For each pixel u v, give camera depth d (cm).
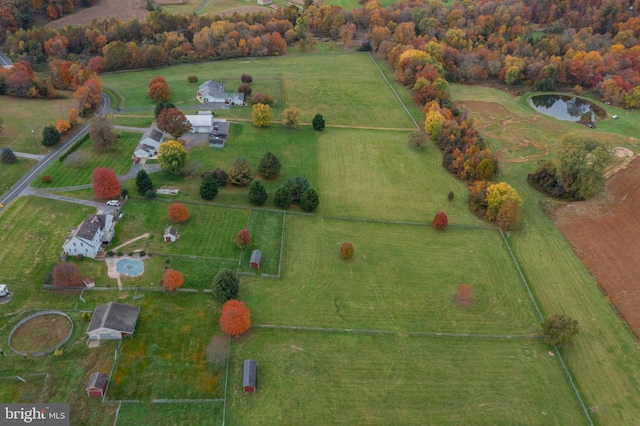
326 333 7431
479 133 14188
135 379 6425
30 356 6562
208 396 6350
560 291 8600
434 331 7638
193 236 9056
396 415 6353
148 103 14525
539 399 6694
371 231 9775
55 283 7494
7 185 9981
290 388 6562
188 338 7075
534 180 11850
